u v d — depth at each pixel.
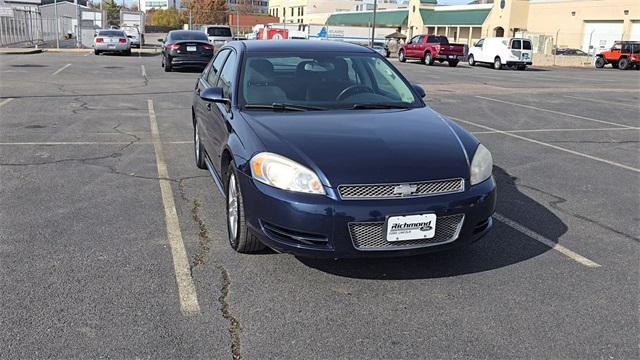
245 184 4.05
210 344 3.21
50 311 3.50
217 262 4.29
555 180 7.00
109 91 14.31
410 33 68.19
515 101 15.49
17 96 12.80
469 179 3.98
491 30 59.09
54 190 5.93
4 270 4.03
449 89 18.53
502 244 4.80
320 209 3.69
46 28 49.31
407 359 3.13
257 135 4.19
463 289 3.95
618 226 5.35
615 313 3.67
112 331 3.30
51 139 8.43
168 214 5.31
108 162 7.18
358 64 5.51
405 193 3.79
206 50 20.47
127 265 4.18
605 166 7.83
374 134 4.24
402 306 3.69
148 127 9.63
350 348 3.21
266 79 5.12
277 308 3.63
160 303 3.64
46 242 4.56
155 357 3.07
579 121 12.11
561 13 54.91
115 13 91.31
